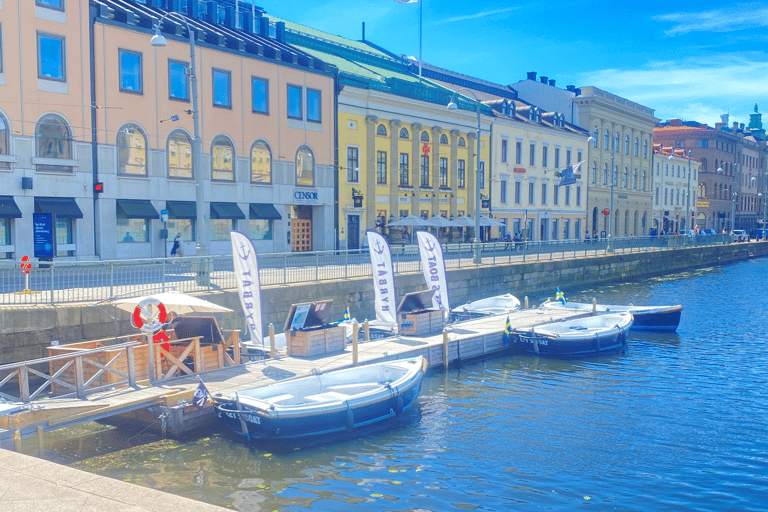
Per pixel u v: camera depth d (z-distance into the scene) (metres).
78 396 13.30
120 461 12.45
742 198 117.94
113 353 14.46
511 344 23.23
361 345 20.08
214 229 35.28
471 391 18.09
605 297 39.25
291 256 24.41
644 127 81.81
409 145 47.06
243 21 40.62
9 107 26.88
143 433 13.90
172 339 16.50
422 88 47.56
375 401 14.62
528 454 13.28
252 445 13.42
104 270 18.48
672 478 12.14
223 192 35.16
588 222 70.44
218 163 34.94
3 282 17.30
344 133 42.12
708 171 104.19
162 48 32.16
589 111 69.56
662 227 89.31
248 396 13.97
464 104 52.00
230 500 10.98
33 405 12.36
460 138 52.22
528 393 17.92
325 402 13.92
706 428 14.96
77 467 12.12
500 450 13.49
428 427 14.91
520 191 59.34
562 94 70.81
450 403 16.89
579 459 13.03
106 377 14.32
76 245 29.39
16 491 6.45
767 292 42.06
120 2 32.34
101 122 29.94
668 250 58.47
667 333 27.64
